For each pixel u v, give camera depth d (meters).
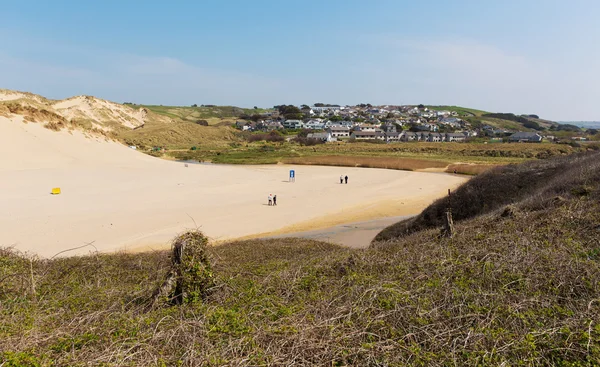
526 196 17.97
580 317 5.01
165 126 117.81
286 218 26.22
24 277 8.19
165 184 37.59
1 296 7.09
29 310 6.28
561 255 7.13
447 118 172.38
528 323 4.96
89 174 39.56
